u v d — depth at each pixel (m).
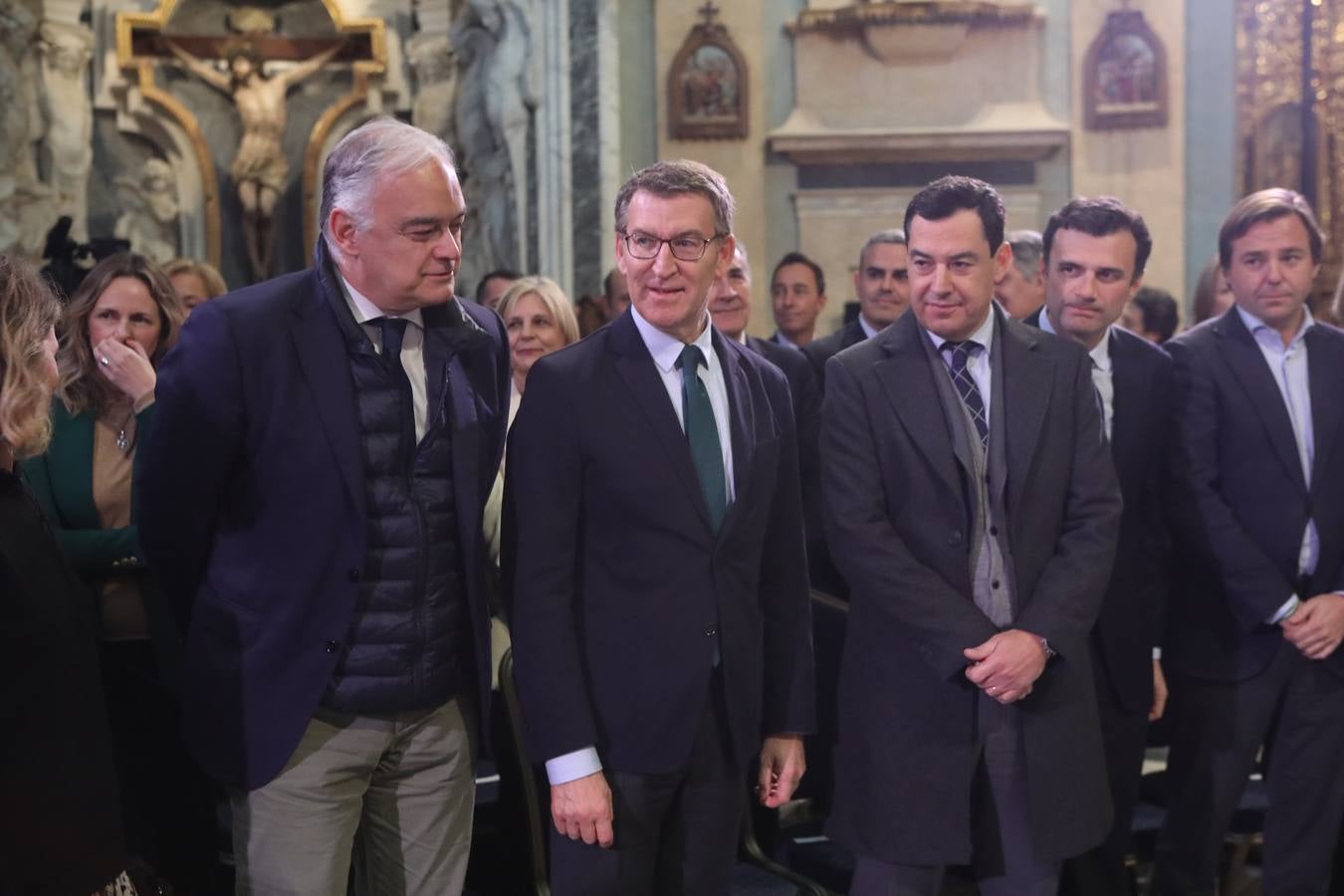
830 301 7.27
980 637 2.42
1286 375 3.17
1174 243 7.16
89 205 7.12
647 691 2.22
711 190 2.23
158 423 2.07
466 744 2.26
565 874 2.24
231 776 2.10
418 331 2.19
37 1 6.77
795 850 3.26
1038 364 2.60
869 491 2.57
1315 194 7.05
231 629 2.12
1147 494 3.09
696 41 7.24
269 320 2.10
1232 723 3.10
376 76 7.39
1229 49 7.13
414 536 2.14
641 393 2.27
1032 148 7.18
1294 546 3.07
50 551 1.91
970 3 7.08
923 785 2.49
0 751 1.77
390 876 2.26
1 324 1.83
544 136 7.01
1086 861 3.01
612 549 2.26
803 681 2.41
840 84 7.27
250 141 7.17
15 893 1.77
